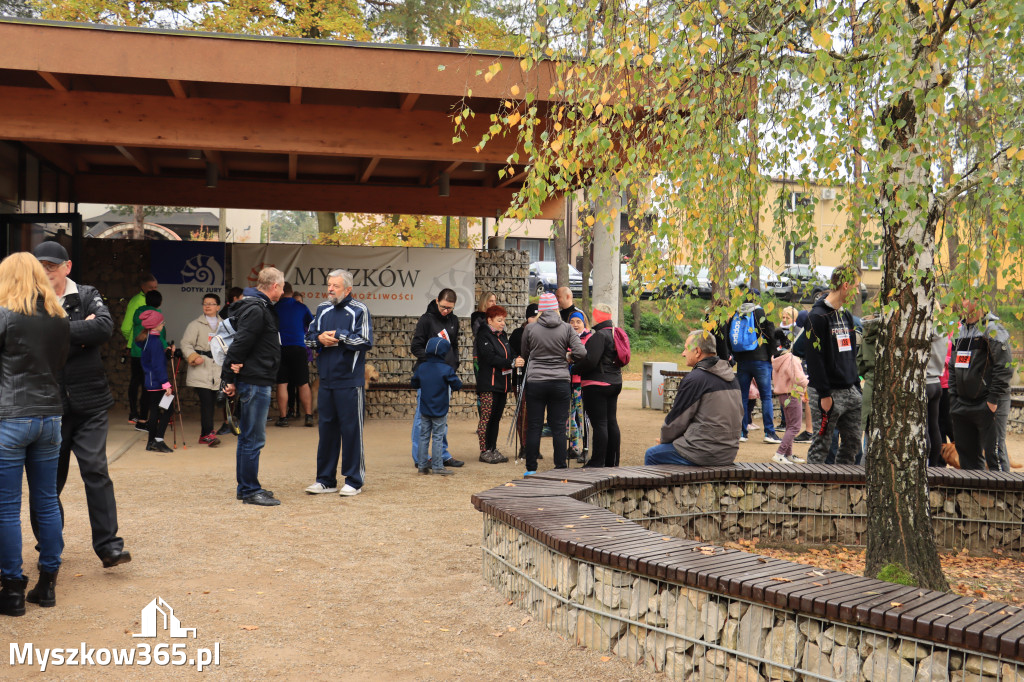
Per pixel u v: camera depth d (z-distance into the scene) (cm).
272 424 1191
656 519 565
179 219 3762
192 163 1341
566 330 766
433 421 812
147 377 916
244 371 646
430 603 428
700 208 469
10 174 1066
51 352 401
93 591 430
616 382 786
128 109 836
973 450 700
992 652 261
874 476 448
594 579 373
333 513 626
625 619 356
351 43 787
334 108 879
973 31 397
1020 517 577
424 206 1494
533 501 466
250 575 465
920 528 438
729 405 593
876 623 284
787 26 422
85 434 454
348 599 431
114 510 462
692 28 396
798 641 306
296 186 1470
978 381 681
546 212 1445
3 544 388
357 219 2331
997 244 414
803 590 308
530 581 412
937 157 423
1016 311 436
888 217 381
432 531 576
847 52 424
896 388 438
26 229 1084
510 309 1461
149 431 927
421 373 810
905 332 434
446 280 1416
